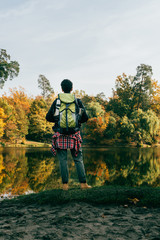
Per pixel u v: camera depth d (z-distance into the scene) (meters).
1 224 2.37
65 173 3.40
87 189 3.44
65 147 3.25
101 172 11.10
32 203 3.15
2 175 10.02
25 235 2.06
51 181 8.64
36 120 51.34
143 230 2.15
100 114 47.06
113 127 44.78
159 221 2.39
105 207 2.91
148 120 44.16
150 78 55.66
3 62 33.91
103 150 29.67
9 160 16.61
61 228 2.22
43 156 20.03
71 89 3.41
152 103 57.03
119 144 43.56
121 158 18.62
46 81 72.88
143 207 2.88
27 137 53.97
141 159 18.03
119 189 3.44
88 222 2.38
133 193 3.27
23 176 9.74
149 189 3.43
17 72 34.84
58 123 3.16
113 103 57.16
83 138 46.41
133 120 44.84
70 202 3.07
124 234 2.06
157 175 10.41
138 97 55.91
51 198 3.14
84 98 63.69
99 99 63.62
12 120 46.34
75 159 3.48
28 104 64.06
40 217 2.56
